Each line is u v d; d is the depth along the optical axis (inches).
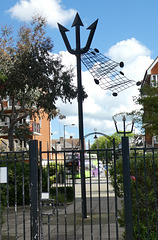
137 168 216.2
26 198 482.6
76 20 385.7
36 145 211.5
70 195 541.3
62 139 3789.4
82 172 346.6
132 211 211.9
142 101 680.4
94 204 476.1
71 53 384.5
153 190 209.6
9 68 984.3
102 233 271.7
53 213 206.2
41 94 1115.9
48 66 1018.1
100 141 3366.1
